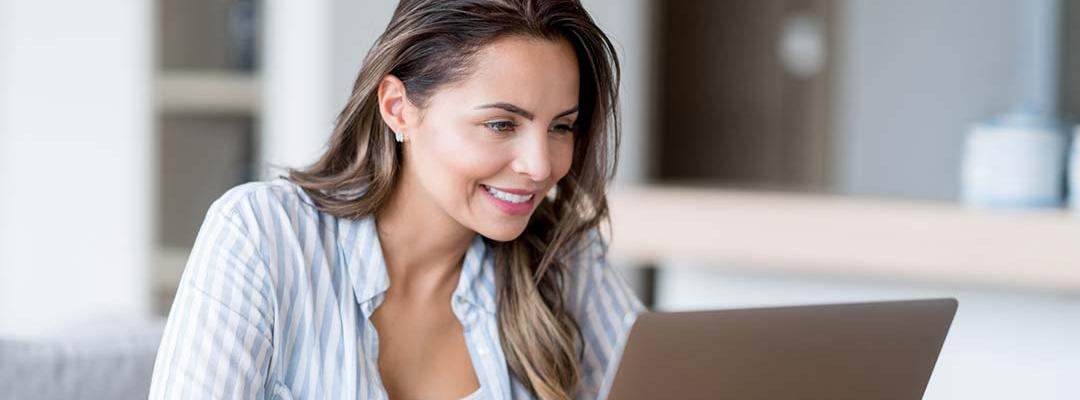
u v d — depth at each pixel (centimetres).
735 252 320
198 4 373
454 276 182
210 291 157
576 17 160
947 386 305
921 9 525
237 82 370
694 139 666
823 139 622
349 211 171
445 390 179
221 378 153
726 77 655
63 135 388
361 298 171
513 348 181
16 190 396
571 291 193
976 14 509
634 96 538
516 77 156
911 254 299
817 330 146
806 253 311
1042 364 292
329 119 361
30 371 177
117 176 384
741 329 141
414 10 161
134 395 186
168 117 377
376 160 171
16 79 393
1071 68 429
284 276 165
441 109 159
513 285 183
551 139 162
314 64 359
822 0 620
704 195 331
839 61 613
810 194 333
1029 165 297
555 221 181
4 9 392
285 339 166
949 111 519
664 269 346
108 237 386
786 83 636
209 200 374
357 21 369
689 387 142
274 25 365
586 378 193
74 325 212
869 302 150
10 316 400
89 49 384
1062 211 290
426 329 179
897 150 535
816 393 150
